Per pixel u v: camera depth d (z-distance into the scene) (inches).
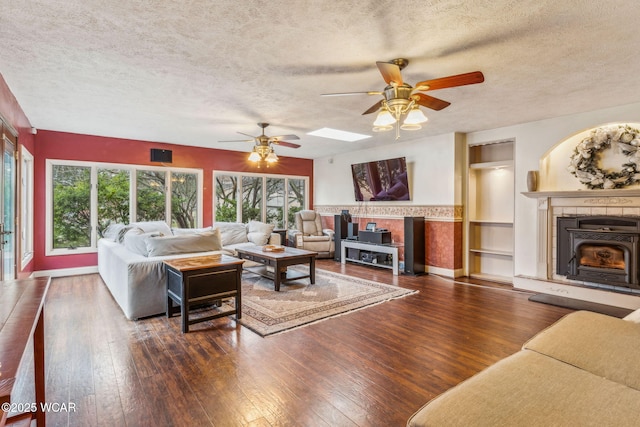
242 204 293.1
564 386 51.9
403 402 80.4
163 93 138.6
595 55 103.3
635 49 99.3
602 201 161.2
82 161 217.8
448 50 100.1
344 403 80.0
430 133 219.5
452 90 134.1
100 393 83.7
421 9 79.0
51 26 86.6
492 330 125.2
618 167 158.2
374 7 78.2
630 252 150.9
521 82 125.6
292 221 327.3
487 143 211.3
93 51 101.0
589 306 152.9
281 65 110.8
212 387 86.6
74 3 76.2
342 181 304.3
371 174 267.7
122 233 192.4
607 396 49.3
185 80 124.2
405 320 136.0
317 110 163.5
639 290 149.5
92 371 94.3
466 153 219.6
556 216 178.4
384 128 123.7
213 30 88.9
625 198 154.3
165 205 252.1
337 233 278.8
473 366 97.9
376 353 106.3
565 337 69.1
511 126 195.8
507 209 212.8
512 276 209.0
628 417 44.5
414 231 222.8
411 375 92.9
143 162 240.1
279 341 115.3
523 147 190.4
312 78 122.3
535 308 151.4
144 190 243.4
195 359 101.9
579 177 167.8
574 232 168.6
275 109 161.8
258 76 120.3
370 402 80.4
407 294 174.4
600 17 82.3
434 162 228.2
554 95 140.7
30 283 72.1
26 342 42.9
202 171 267.1
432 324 131.4
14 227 154.3
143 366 97.3
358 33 90.4
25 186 189.0
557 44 96.3
